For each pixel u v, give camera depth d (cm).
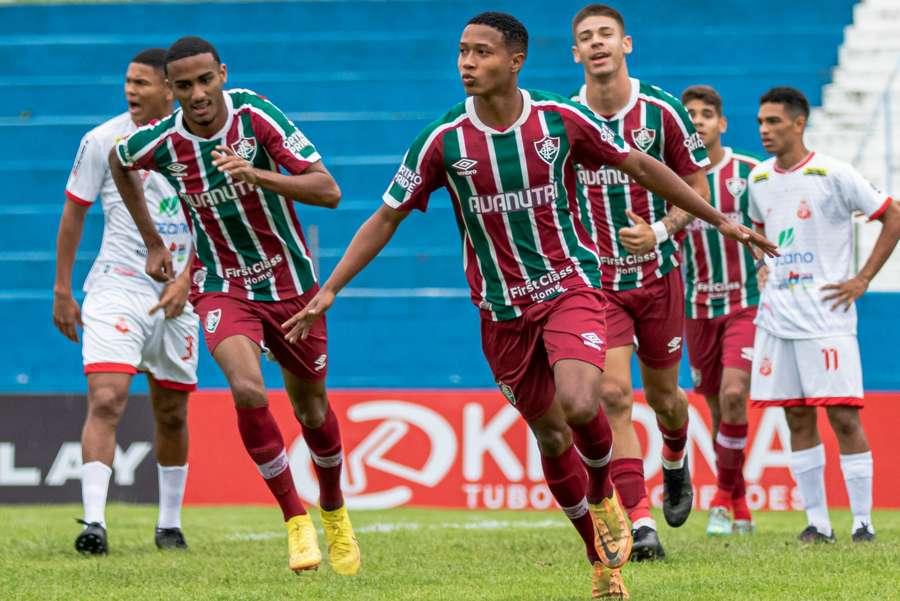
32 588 1966
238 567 2227
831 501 3831
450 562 2280
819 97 6131
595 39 2411
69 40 6944
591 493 1745
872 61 6269
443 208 5806
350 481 3903
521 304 1822
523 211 1802
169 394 2619
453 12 6925
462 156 1795
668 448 2622
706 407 3781
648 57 6506
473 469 3856
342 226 5647
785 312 2686
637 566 2166
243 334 2080
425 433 3881
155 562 2319
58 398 3962
